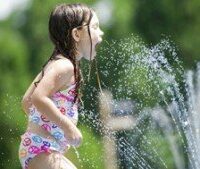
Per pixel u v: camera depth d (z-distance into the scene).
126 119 15.16
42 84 7.02
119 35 28.78
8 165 20.72
